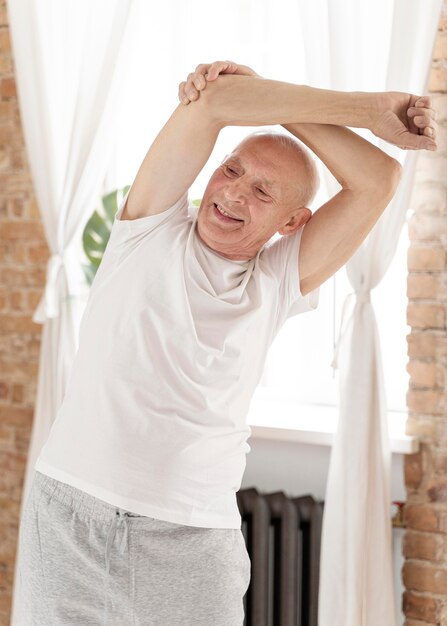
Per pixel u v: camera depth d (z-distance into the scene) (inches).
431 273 96.5
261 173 64.4
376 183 64.5
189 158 63.0
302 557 104.3
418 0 88.9
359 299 94.0
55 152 113.5
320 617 95.0
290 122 61.5
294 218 68.8
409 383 98.2
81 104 108.0
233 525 68.2
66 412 66.6
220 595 66.4
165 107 116.5
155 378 63.7
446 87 93.8
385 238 92.5
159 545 64.8
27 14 112.7
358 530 92.9
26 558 68.3
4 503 125.8
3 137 123.7
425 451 97.8
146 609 65.6
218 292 65.5
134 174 119.1
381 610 93.5
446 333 96.2
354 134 64.8
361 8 92.0
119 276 65.3
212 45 113.8
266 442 110.5
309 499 103.5
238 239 65.1
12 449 125.5
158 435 63.5
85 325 66.9
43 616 67.6
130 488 63.3
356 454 93.1
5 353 125.6
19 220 123.9
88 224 116.5
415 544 98.7
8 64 122.3
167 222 65.5
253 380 69.3
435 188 95.4
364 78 93.1
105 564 64.8
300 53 110.3
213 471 66.2
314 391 115.1
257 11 111.6
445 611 97.8
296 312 72.6
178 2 114.0
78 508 64.7
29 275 124.0
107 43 106.9
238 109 60.4
